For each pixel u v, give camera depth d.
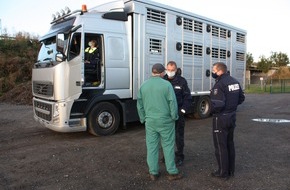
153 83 4.56
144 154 6.21
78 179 4.84
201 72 10.84
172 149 4.68
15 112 12.83
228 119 4.60
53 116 7.24
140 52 8.38
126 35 8.16
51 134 8.30
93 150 6.55
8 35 25.50
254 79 51.75
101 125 7.89
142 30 8.40
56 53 7.44
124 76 8.09
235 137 7.87
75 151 6.48
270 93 26.94
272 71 55.44
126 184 4.62
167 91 4.50
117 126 8.20
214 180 4.75
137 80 8.33
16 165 5.58
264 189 4.41
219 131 4.66
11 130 8.94
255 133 8.40
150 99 4.55
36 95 8.13
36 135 8.20
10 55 22.61
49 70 7.33
